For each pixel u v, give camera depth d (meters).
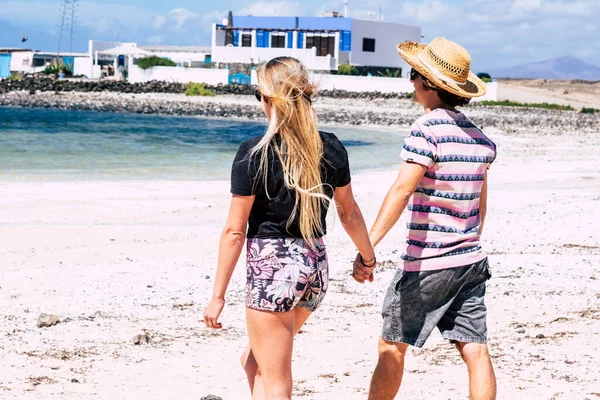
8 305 7.36
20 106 54.16
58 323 6.77
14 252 9.98
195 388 5.25
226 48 78.06
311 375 5.55
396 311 4.12
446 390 5.17
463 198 4.02
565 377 5.29
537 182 18.81
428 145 3.97
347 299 7.80
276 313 3.73
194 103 58.94
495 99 66.69
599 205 13.96
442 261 4.00
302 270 3.71
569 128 42.94
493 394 3.98
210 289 8.17
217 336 6.56
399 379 4.25
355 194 16.55
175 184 18.19
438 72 4.07
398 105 59.28
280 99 3.63
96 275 8.72
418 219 4.06
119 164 23.12
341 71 72.44
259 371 4.07
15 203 14.41
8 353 5.88
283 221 3.71
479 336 4.05
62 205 14.40
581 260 9.25
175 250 10.38
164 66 76.12
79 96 63.81
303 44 78.56
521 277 8.39
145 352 6.07
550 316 6.91
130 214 13.64
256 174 3.65
